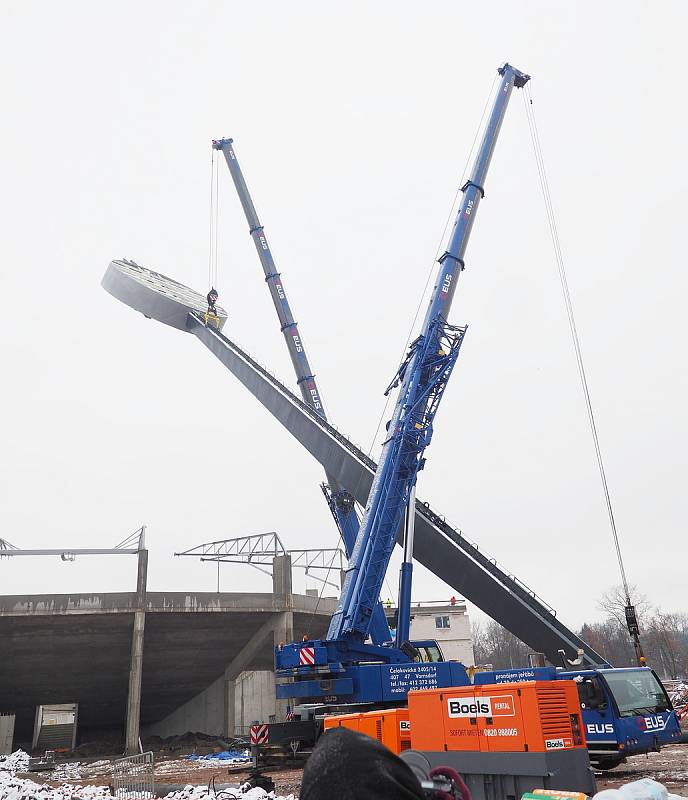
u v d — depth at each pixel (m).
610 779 15.32
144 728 59.72
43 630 44.00
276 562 48.53
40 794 20.08
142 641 43.62
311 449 30.72
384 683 21.02
